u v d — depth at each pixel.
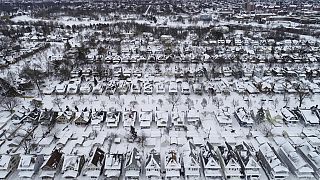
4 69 195.88
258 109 137.12
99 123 129.00
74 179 96.75
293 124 129.50
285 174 94.69
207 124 127.38
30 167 97.06
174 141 113.88
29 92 163.38
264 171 100.69
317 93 160.88
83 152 108.31
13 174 100.06
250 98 155.38
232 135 118.50
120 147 112.69
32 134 120.62
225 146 108.38
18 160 105.12
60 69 189.12
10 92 156.50
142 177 97.88
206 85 166.12
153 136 117.81
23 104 148.75
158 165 97.56
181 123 126.38
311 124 126.50
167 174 96.25
